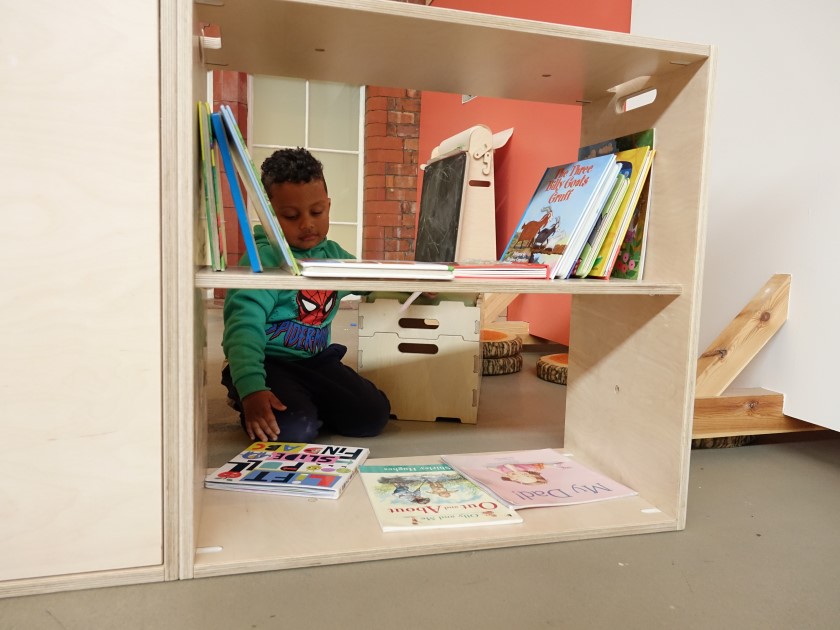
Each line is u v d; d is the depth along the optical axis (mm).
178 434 819
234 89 4152
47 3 740
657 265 1109
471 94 1283
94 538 814
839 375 1427
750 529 1067
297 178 1517
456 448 1445
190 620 750
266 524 974
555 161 2896
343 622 755
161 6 766
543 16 3031
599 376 1287
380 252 4594
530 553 952
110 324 789
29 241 758
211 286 829
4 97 738
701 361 1547
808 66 1522
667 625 774
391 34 959
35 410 780
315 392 1513
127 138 772
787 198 1586
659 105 1117
